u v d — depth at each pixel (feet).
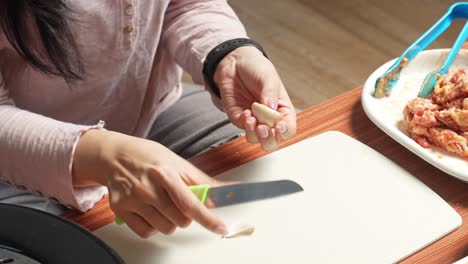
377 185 2.44
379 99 2.82
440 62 2.99
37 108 3.12
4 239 2.00
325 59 6.35
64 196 2.37
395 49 6.42
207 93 3.70
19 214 2.06
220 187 2.33
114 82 3.18
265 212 2.32
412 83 2.91
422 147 2.59
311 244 2.22
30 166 2.37
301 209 2.34
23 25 2.48
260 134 2.41
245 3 7.17
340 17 6.89
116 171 2.21
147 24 3.07
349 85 6.04
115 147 2.26
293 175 2.48
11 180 2.49
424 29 6.66
